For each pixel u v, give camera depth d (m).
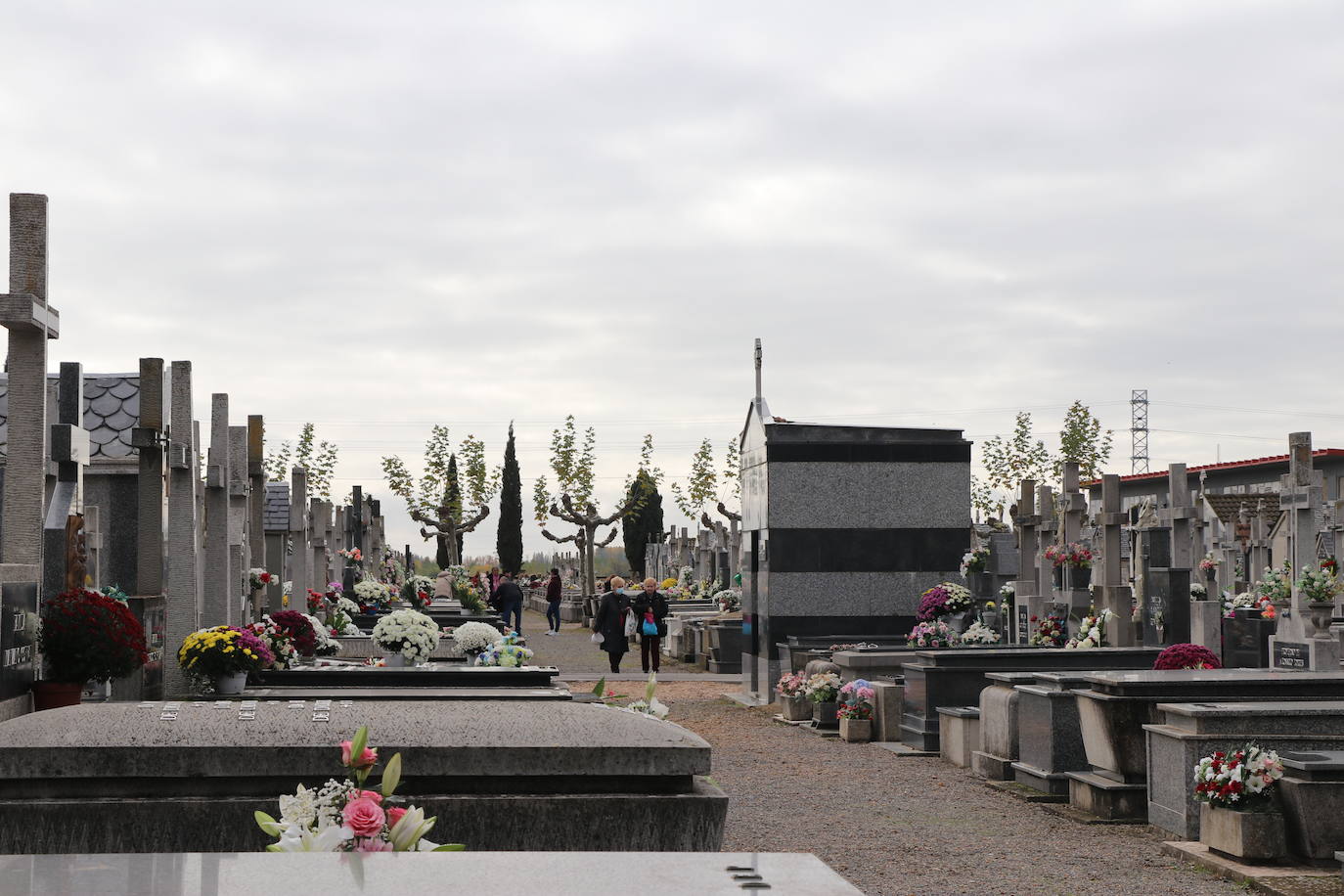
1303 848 8.08
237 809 5.50
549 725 5.87
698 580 44.25
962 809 10.52
